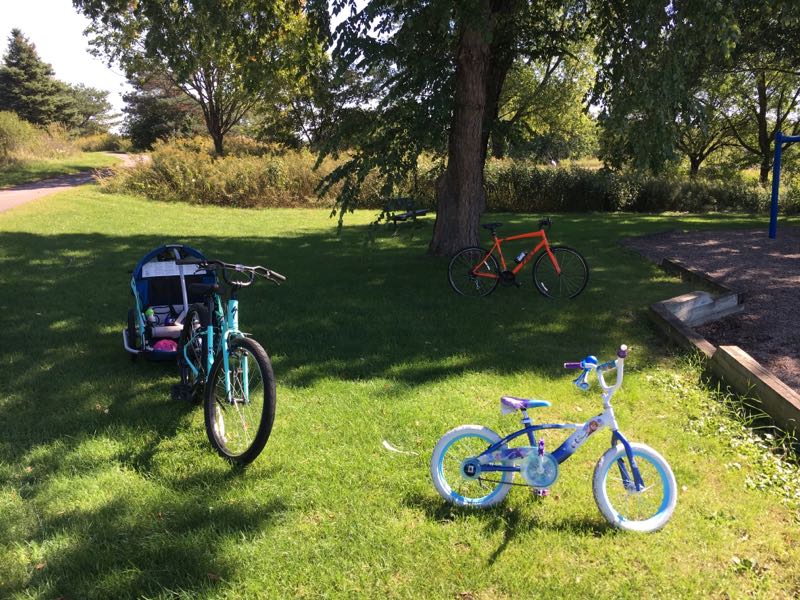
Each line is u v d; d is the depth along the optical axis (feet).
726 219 69.26
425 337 22.13
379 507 11.38
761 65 69.67
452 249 38.09
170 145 83.82
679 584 9.52
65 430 14.34
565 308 26.58
